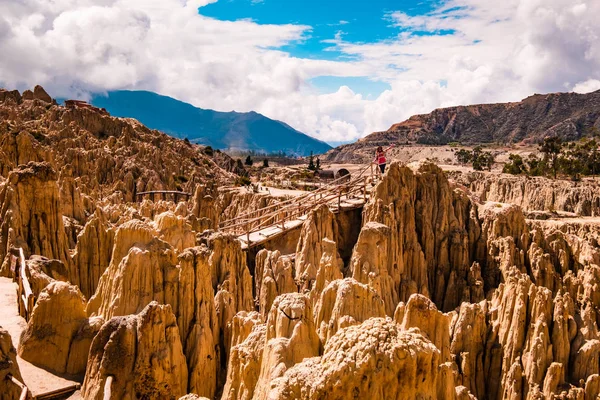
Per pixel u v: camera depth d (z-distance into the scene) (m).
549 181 164.88
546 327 55.47
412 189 78.19
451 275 73.25
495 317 60.19
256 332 32.88
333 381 22.23
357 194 87.81
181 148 179.38
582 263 72.00
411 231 74.88
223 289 47.94
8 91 178.38
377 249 62.59
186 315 40.44
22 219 51.88
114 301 39.94
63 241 53.66
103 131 164.38
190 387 37.75
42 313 36.12
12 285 47.34
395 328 23.75
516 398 54.22
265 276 58.12
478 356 57.84
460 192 81.94
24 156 91.69
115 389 32.56
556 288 68.69
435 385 23.81
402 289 67.44
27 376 34.28
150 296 40.47
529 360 54.75
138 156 147.00
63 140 138.75
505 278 70.50
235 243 54.94
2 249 51.38
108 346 33.12
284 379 24.08
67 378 34.88
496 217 76.75
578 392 51.78
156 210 86.94
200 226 79.00
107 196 110.00
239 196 126.31
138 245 42.97
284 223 81.88
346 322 30.89
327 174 167.50
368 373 22.16
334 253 55.59
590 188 149.62
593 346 54.78
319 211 71.50
